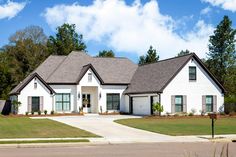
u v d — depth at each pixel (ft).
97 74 157.48
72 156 54.60
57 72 157.79
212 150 61.00
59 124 104.58
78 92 154.71
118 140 74.08
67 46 253.03
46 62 167.63
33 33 267.39
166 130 91.76
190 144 70.44
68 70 160.35
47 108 150.61
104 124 106.73
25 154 57.00
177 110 144.36
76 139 73.87
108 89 160.97
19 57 250.57
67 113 152.76
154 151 60.03
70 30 255.50
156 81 149.38
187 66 146.61
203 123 111.65
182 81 145.59
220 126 102.06
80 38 260.01
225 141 73.97
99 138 76.79
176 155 55.16
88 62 168.25
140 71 169.78
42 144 67.87
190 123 111.24
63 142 70.38
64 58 171.42
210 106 150.00
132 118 130.93
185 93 145.69
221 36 224.33
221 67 225.35
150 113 147.23
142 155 55.31
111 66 170.91
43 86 150.41
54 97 152.97
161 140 74.64
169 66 152.35
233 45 224.74
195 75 147.84
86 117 137.18
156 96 144.15
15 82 216.33
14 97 153.48
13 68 239.91
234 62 223.51
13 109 150.51
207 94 149.48
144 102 151.43
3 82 197.16
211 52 227.81
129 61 177.88
